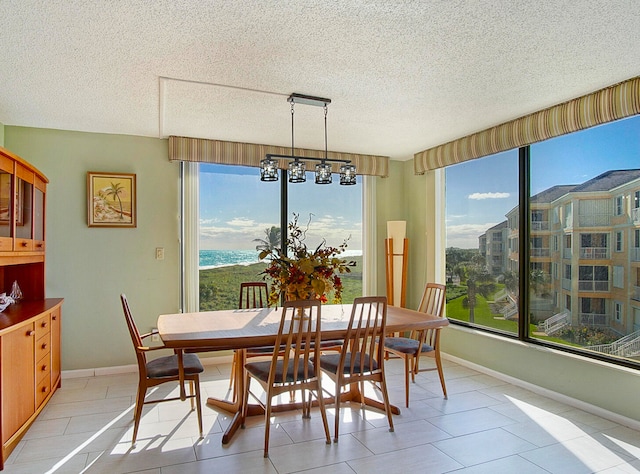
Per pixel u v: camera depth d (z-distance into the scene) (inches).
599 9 76.2
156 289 164.9
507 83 111.3
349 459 96.5
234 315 129.3
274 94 119.7
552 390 134.3
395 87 114.3
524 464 94.4
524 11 77.0
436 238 186.2
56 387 139.0
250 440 106.0
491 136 150.3
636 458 97.0
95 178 157.0
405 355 129.8
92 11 77.1
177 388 143.2
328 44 90.2
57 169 153.8
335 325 115.0
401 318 126.4
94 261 157.5
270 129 155.1
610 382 117.9
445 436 108.1
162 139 166.4
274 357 100.3
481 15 78.4
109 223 158.4
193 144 165.8
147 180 164.4
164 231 166.2
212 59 97.5
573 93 118.3
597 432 110.2
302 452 99.7
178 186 168.2
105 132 158.7
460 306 178.5
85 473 90.0
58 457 96.7
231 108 131.5
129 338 160.9
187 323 116.2
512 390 142.0
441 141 172.1
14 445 99.8
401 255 189.6
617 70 103.0
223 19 80.2
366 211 200.4
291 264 121.5
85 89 115.3
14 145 148.9
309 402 121.5
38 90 115.9
